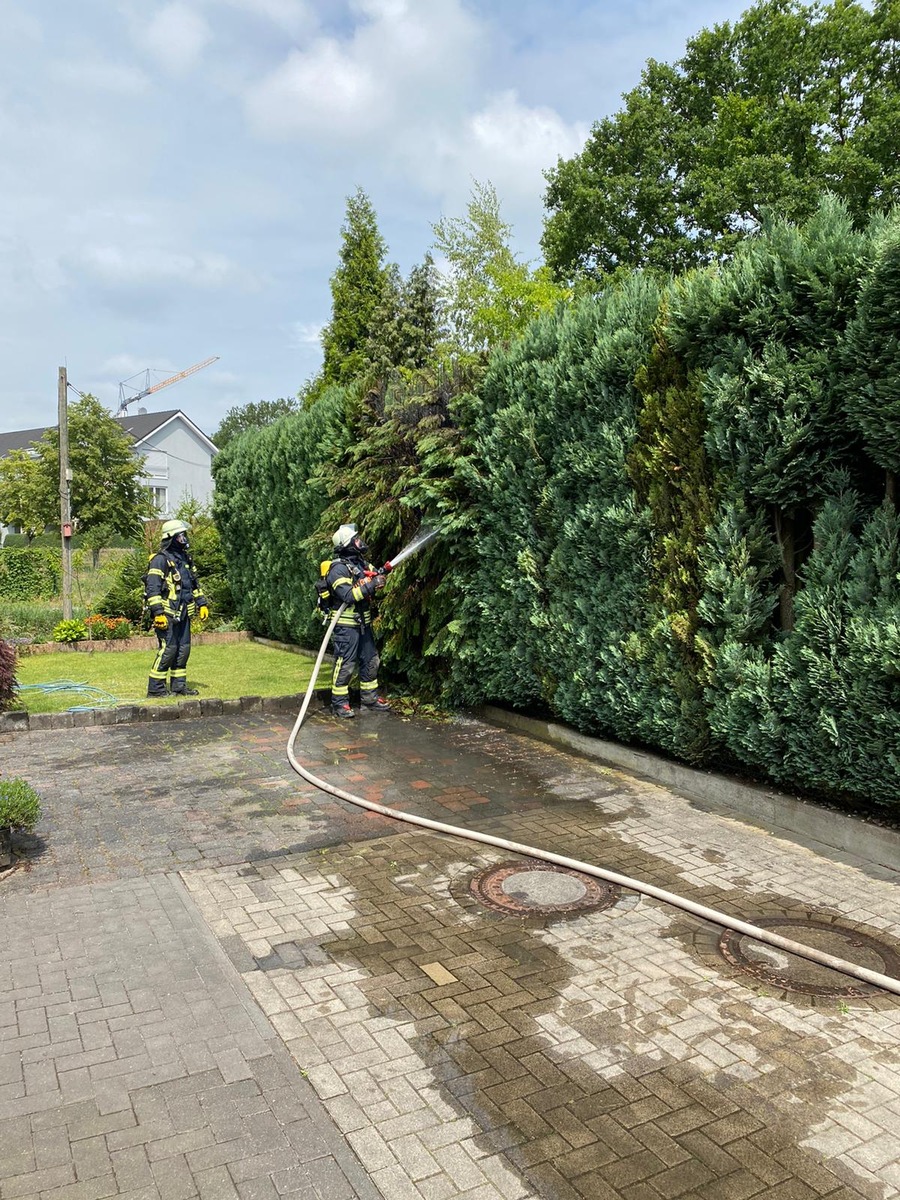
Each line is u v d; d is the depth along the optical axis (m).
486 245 25.05
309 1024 3.46
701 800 6.39
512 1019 3.50
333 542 9.63
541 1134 2.83
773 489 5.61
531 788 6.71
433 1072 3.15
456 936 4.24
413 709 9.61
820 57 27.08
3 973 3.85
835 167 23.75
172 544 10.03
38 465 35.69
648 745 7.35
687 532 6.25
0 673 8.86
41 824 5.84
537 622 7.79
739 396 5.72
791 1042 3.34
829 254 5.34
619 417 6.92
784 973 3.88
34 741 8.16
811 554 5.64
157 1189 2.58
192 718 9.20
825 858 5.26
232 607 17.47
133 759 7.53
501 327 22.05
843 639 5.17
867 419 4.96
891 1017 3.52
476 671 9.01
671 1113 2.93
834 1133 2.84
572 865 4.88
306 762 7.47
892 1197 2.57
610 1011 3.56
